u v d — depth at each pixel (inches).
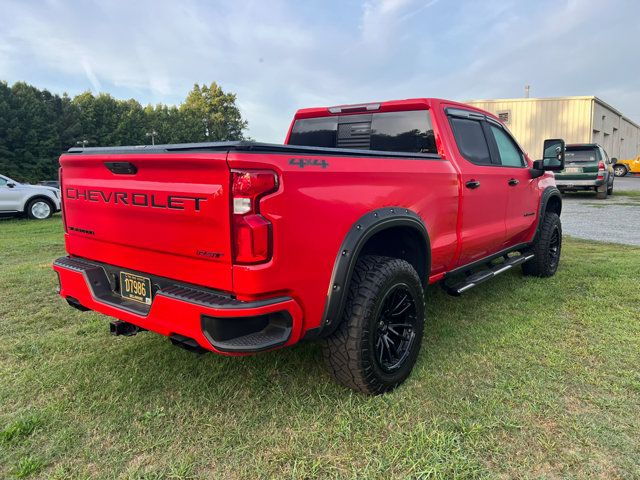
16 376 118.7
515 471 82.7
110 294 110.0
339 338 101.6
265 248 82.5
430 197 124.7
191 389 111.6
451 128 145.7
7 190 489.1
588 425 95.3
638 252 266.8
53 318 161.8
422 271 125.6
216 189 82.4
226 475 82.6
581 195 674.2
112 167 100.5
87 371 121.1
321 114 168.1
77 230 117.0
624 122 1694.1
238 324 84.6
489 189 155.5
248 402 105.9
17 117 2199.8
